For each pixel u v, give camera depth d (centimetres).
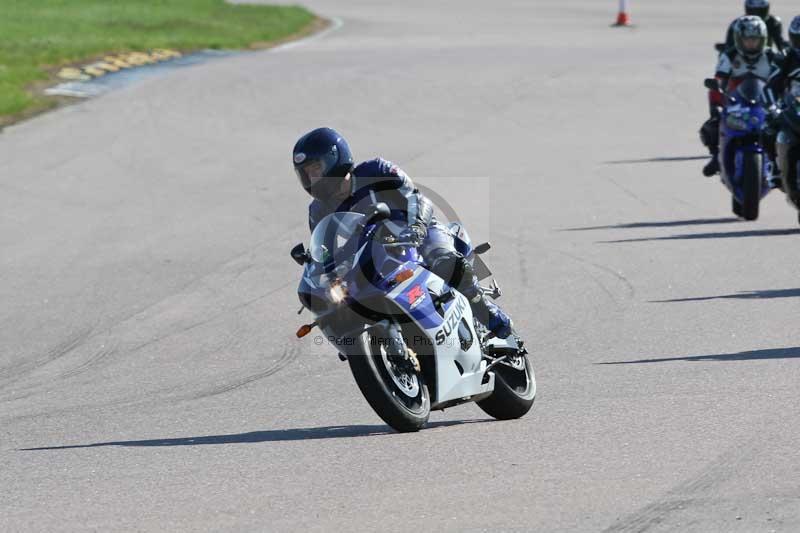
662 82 9419
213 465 2386
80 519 2077
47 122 7756
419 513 2028
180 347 3553
